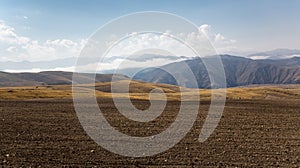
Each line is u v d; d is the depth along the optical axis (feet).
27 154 56.75
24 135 72.59
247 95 340.59
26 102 157.38
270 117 106.11
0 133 74.64
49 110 119.55
